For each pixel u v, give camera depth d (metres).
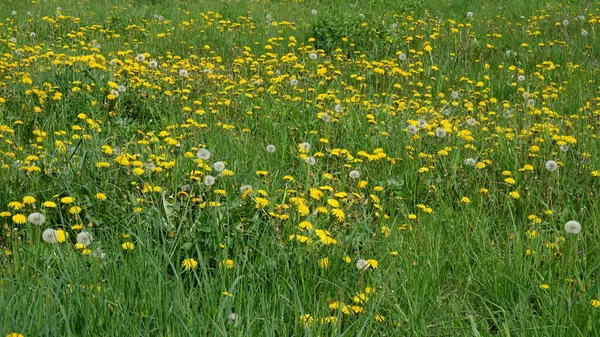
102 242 4.03
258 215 4.26
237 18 13.62
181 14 14.05
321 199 4.88
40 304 3.03
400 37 11.50
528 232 4.36
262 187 4.82
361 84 8.51
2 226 4.19
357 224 4.37
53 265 3.68
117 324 3.00
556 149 6.17
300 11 15.10
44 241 3.96
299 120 6.87
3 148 5.46
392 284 3.74
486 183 5.62
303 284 3.55
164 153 5.53
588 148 6.20
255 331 3.11
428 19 13.25
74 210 4.08
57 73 7.34
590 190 5.36
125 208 4.38
